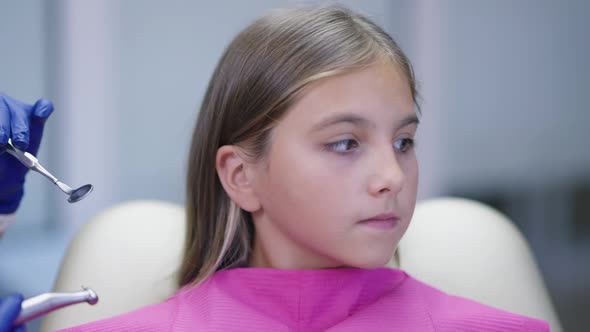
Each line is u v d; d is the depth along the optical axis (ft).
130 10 7.26
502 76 8.87
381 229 2.49
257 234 2.93
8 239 7.00
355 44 2.54
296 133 2.54
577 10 9.05
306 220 2.55
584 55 9.12
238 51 2.84
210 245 3.07
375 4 7.96
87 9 7.14
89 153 7.29
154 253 3.61
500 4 8.78
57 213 7.26
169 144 7.48
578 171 9.25
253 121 2.67
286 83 2.56
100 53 7.23
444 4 8.52
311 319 2.78
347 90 2.48
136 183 7.47
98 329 2.79
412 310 2.84
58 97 7.17
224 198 3.01
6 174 2.77
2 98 2.80
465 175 8.84
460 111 8.75
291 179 2.55
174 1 7.32
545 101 9.05
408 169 2.62
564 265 8.78
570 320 7.57
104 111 7.29
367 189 2.46
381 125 2.49
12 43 6.98
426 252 3.65
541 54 9.00
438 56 8.58
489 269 3.57
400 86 2.56
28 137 2.69
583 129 9.25
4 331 2.05
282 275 2.79
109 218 3.80
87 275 3.50
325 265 2.83
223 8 7.41
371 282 2.89
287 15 2.77
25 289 6.23
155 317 2.87
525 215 9.08
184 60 7.41
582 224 9.19
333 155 2.50
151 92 7.39
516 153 9.02
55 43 7.11
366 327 2.74
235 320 2.78
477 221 3.79
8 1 6.94
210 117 2.94
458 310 2.88
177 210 3.95
